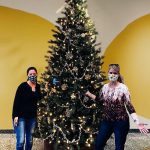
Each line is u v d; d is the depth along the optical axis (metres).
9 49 6.15
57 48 4.57
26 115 4.01
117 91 3.41
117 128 3.41
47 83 4.58
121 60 6.44
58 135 4.43
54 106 4.48
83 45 4.48
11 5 6.13
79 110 4.39
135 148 5.20
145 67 6.41
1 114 6.16
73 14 4.55
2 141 5.49
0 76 6.15
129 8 6.42
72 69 4.44
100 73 4.61
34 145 5.23
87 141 4.39
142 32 6.41
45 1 6.19
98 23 6.38
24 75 6.19
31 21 6.19
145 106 6.44
